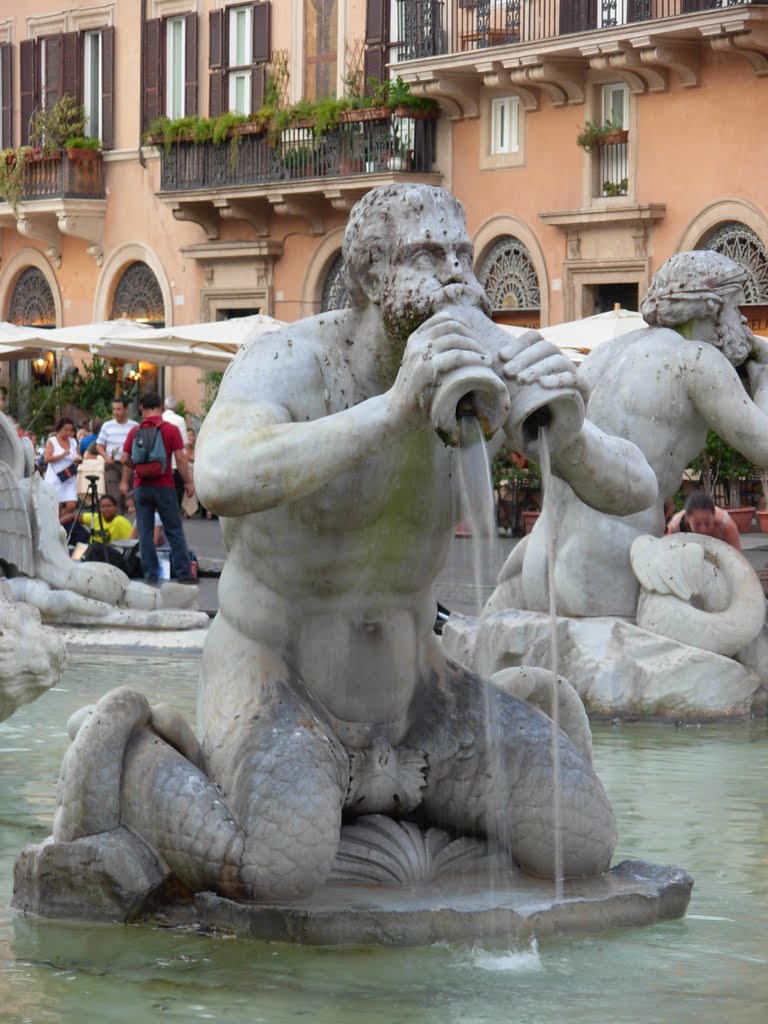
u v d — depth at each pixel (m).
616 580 11.47
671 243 37.91
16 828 7.09
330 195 44.91
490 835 5.96
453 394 5.05
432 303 5.36
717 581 11.26
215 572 24.23
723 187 36.62
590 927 5.64
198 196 48.25
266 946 5.42
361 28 45.06
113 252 52.75
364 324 5.66
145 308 52.38
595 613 11.46
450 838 6.02
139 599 15.36
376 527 5.74
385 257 5.47
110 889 5.64
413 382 5.13
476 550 5.37
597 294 40.38
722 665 10.98
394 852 5.84
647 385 11.44
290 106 45.91
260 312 48.25
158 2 50.66
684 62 36.84
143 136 49.62
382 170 43.38
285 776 5.58
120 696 5.80
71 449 27.34
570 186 40.00
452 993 5.01
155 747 5.77
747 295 36.38
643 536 11.38
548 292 40.75
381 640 5.92
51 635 7.49
